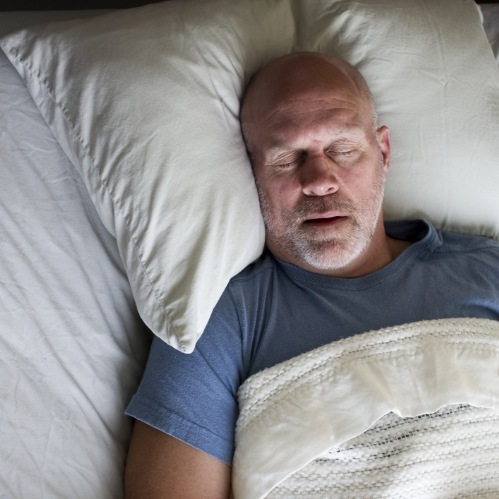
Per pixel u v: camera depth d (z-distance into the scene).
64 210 1.05
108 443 0.95
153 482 0.92
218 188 1.02
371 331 1.02
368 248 1.16
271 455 0.94
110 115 0.99
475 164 1.28
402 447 0.95
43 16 1.27
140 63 1.03
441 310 1.09
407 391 0.97
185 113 1.03
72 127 1.01
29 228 1.01
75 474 0.89
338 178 1.09
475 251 1.24
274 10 1.23
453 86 1.28
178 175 0.99
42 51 1.05
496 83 1.32
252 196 1.10
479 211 1.30
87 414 0.94
